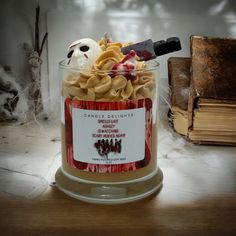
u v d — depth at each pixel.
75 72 0.32
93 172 0.33
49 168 0.40
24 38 0.55
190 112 0.45
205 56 0.47
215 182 0.37
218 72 0.45
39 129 0.52
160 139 0.48
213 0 0.53
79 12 0.53
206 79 0.44
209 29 0.54
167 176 0.38
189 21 0.53
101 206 0.32
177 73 0.51
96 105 0.31
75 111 0.32
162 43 0.35
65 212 0.31
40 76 0.54
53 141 0.48
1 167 0.40
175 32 0.54
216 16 0.53
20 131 0.51
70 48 0.34
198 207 0.32
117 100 0.31
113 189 0.33
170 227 0.29
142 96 0.32
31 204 0.32
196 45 0.48
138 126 0.32
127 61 0.31
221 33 0.54
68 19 0.53
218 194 0.35
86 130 0.32
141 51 0.35
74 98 0.32
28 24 0.54
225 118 0.44
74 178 0.34
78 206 0.32
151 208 0.32
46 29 0.54
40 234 0.28
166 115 0.54
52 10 0.53
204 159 0.43
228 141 0.46
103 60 0.31
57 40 0.54
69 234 0.28
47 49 0.54
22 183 0.36
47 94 0.56
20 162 0.41
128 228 0.29
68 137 0.33
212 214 0.31
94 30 0.53
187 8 0.53
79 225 0.29
